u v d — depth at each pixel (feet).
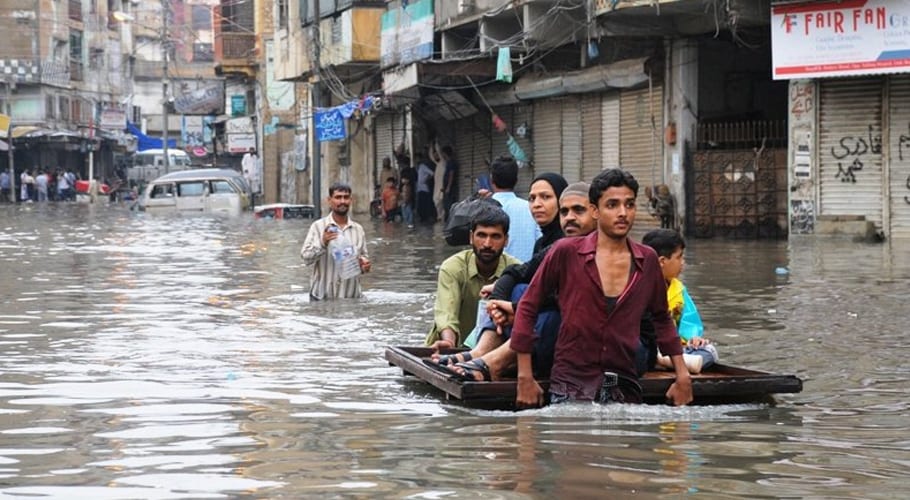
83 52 366.02
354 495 25.41
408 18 164.45
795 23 109.50
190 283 76.89
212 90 320.29
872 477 27.17
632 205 34.86
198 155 364.58
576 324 35.29
